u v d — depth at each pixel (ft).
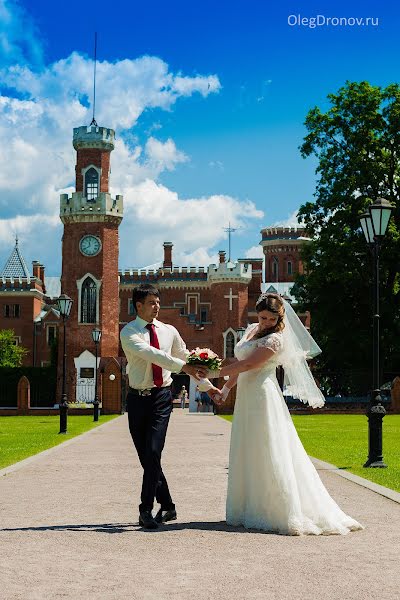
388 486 38.78
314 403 29.76
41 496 35.40
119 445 69.36
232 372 27.30
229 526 27.35
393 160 162.61
